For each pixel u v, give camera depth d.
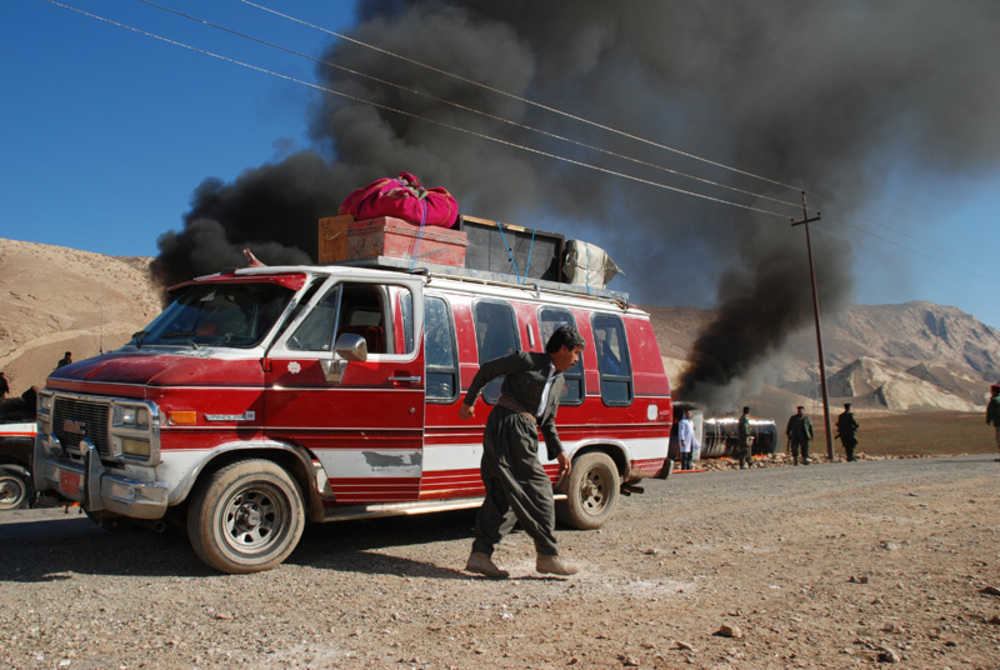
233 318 5.62
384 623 4.05
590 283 8.40
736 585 5.06
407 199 6.58
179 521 5.44
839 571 5.50
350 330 6.10
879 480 12.83
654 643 3.78
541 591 4.84
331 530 6.91
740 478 14.12
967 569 5.55
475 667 3.40
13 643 3.58
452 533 6.97
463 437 6.30
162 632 3.80
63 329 49.41
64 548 5.83
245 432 5.19
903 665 3.48
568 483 7.20
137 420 4.92
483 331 6.70
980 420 58.53
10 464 9.09
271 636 3.78
